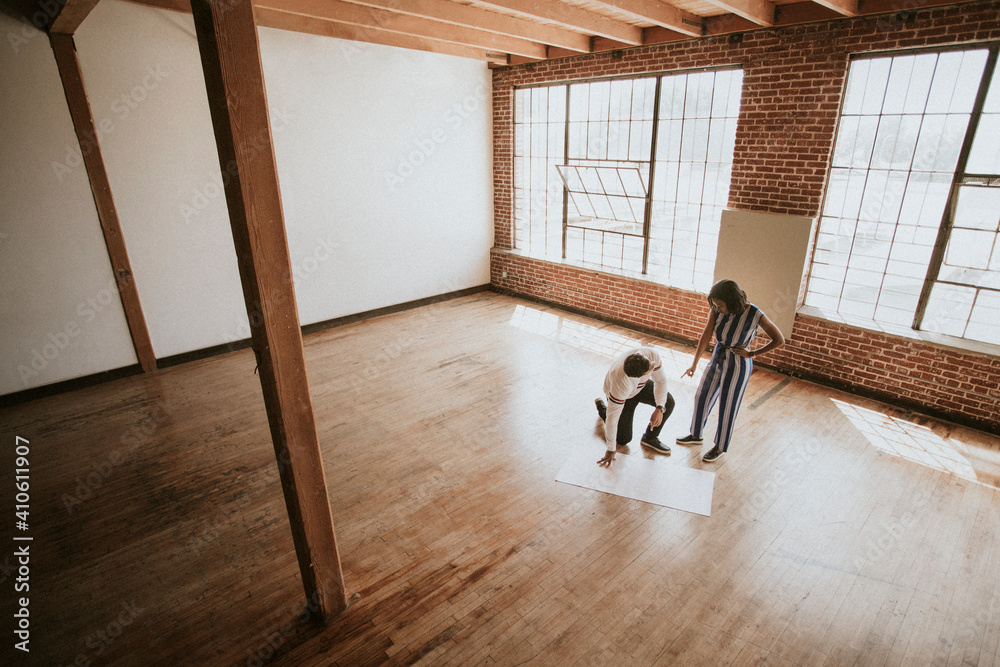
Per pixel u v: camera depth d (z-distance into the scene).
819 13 4.00
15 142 4.31
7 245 4.45
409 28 4.97
